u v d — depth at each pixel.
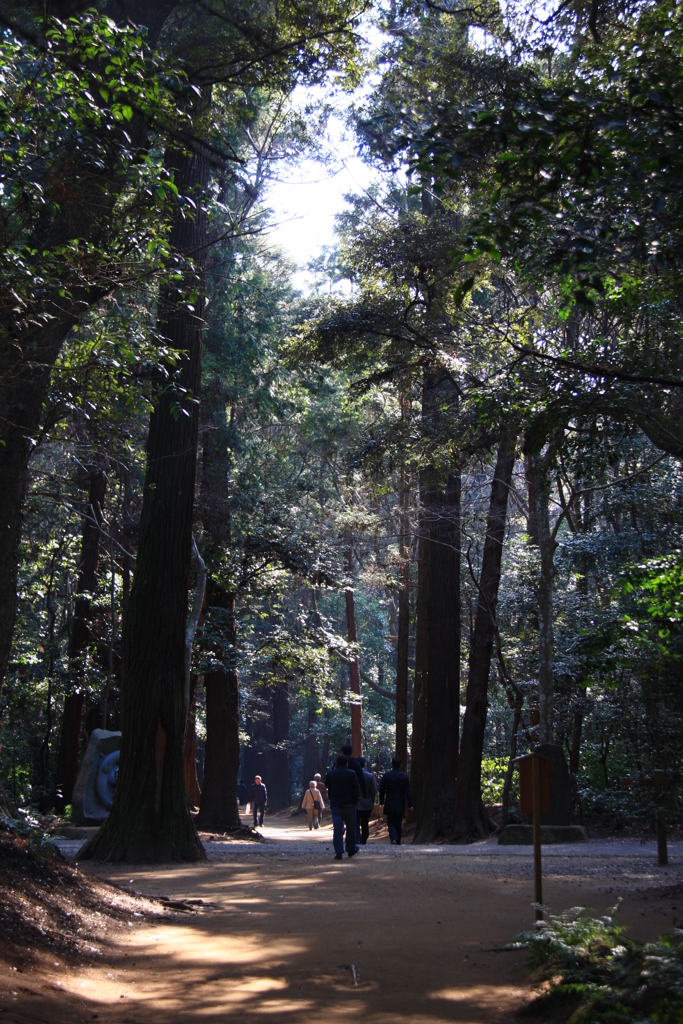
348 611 40.59
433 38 12.47
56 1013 5.23
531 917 8.79
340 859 15.00
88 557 26.77
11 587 10.59
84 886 8.94
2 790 12.23
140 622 14.90
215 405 24.70
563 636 22.27
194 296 9.97
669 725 13.82
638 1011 5.01
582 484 18.45
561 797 20.45
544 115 6.20
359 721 40.44
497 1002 5.88
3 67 7.80
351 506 27.09
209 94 9.82
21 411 10.20
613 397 8.99
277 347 25.12
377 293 18.30
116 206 10.50
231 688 24.50
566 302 8.94
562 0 10.52
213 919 8.95
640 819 14.50
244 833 23.34
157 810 14.29
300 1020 5.37
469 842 20.92
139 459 13.41
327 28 9.48
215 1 8.93
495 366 14.85
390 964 6.91
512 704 24.39
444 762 22.70
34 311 8.88
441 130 6.62
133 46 7.95
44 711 30.39
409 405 23.81
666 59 8.03
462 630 30.64
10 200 9.34
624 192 7.21
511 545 27.12
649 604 15.54
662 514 22.92
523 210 6.49
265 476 27.61
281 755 57.91
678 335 10.06
